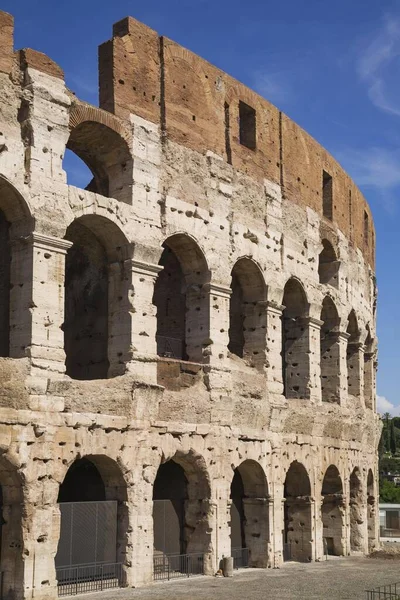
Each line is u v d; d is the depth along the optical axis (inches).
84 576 1605.6
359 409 2694.4
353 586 1732.3
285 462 2155.5
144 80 1840.6
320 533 2293.3
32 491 1469.0
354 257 2760.8
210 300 1925.4
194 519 1859.0
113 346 1736.0
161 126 1862.7
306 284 2331.4
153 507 1817.2
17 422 1460.4
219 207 1993.1
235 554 2039.9
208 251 1935.3
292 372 2338.8
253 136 2190.0
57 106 1614.2
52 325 1550.2
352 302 2696.9
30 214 1539.1
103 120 1715.1
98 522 1622.8
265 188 2186.3
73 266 2114.9
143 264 1750.7
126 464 1648.6
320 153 2544.3
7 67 1558.8
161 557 1807.3
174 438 1775.3
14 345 1539.1
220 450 1888.5
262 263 2127.2
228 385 1934.1
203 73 2009.1
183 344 2074.3
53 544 1488.7
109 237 1744.6
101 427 1606.8
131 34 1823.3
